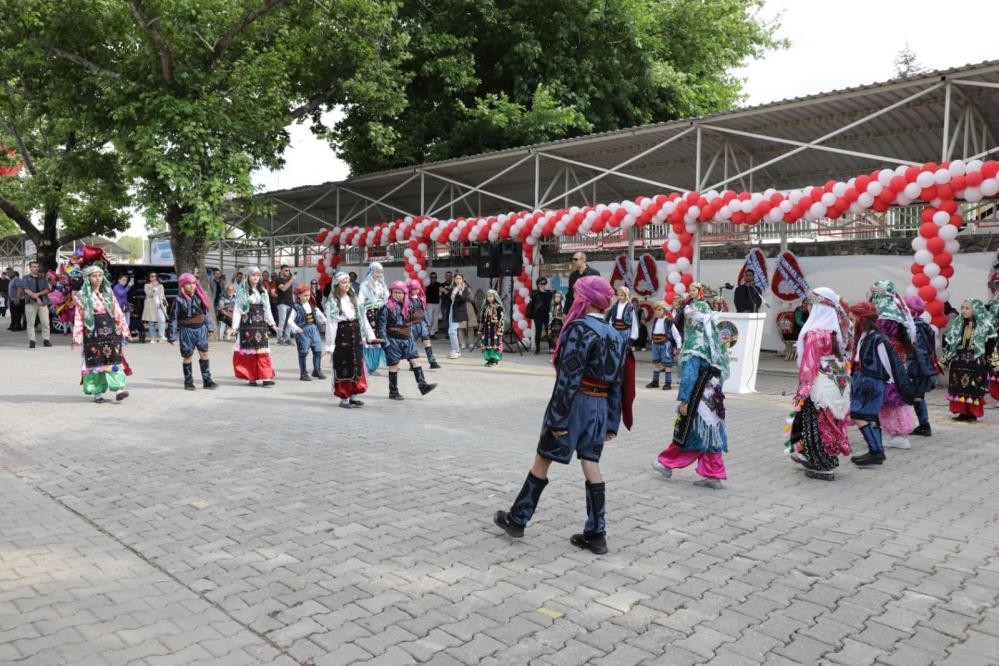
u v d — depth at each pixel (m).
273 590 4.02
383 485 6.12
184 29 17.08
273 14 19.97
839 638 3.51
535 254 17.88
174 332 19.09
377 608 3.79
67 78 19.47
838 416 6.41
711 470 6.12
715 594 4.01
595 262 19.86
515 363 15.77
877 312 7.07
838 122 14.62
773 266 17.36
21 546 4.70
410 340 10.79
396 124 24.00
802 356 6.47
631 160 15.88
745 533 5.03
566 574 4.27
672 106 26.66
